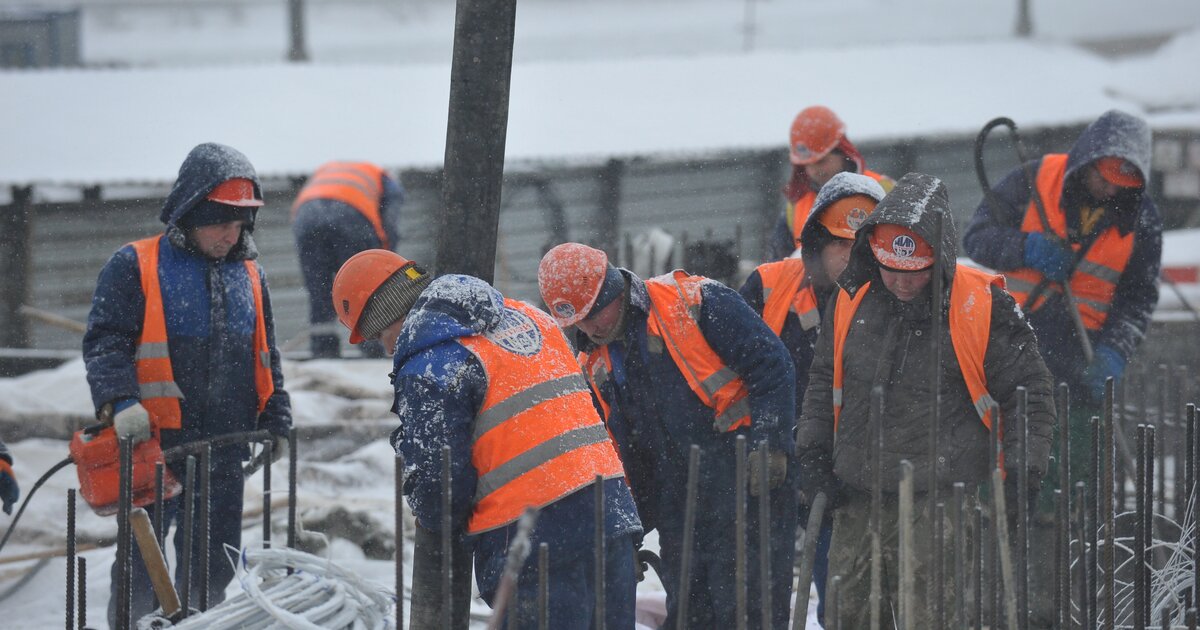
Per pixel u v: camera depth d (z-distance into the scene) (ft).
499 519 45.88
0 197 157.17
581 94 188.96
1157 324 120.88
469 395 45.47
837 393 54.54
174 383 62.90
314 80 186.50
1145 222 72.54
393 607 52.26
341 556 77.61
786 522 57.11
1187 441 50.08
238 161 63.16
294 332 169.27
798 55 207.51
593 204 173.47
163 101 177.06
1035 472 51.70
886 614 54.65
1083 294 72.54
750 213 176.55
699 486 56.29
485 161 47.80
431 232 167.53
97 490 60.39
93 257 161.99
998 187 75.87
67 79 183.93
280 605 48.98
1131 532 63.31
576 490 46.16
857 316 54.34
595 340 56.29
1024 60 208.64
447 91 185.78
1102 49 355.77
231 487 65.36
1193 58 217.15
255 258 66.33
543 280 54.19
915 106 187.21
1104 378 70.28
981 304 52.39
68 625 51.26
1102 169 70.64
